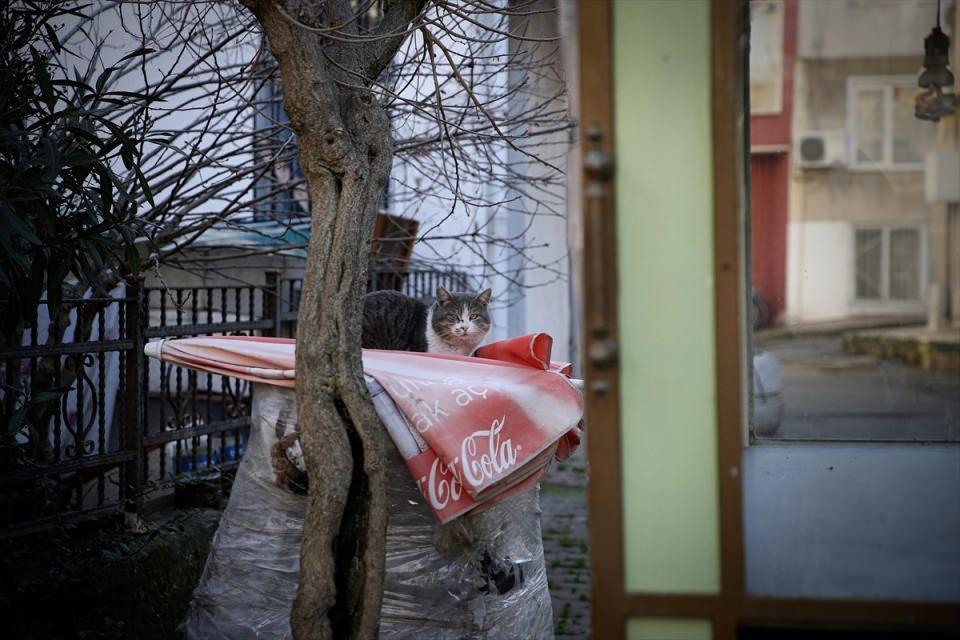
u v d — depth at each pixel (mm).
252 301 5031
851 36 14172
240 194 4918
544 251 11203
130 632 3730
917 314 15148
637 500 2236
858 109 14656
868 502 2887
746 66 3758
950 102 5617
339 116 2873
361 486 2867
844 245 15289
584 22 2195
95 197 3682
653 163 2219
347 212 2846
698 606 2189
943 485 3082
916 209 14914
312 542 2695
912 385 10867
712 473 2213
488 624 3137
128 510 4207
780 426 7582
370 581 2701
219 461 5344
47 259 3650
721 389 2172
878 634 2230
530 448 3057
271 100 4957
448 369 3293
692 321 2213
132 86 6133
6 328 3705
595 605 2217
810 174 15148
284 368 3074
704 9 2199
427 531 3150
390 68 4977
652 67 2217
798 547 2486
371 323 5266
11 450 3701
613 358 2176
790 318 15617
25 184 3352
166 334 4414
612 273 2197
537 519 3471
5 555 3408
